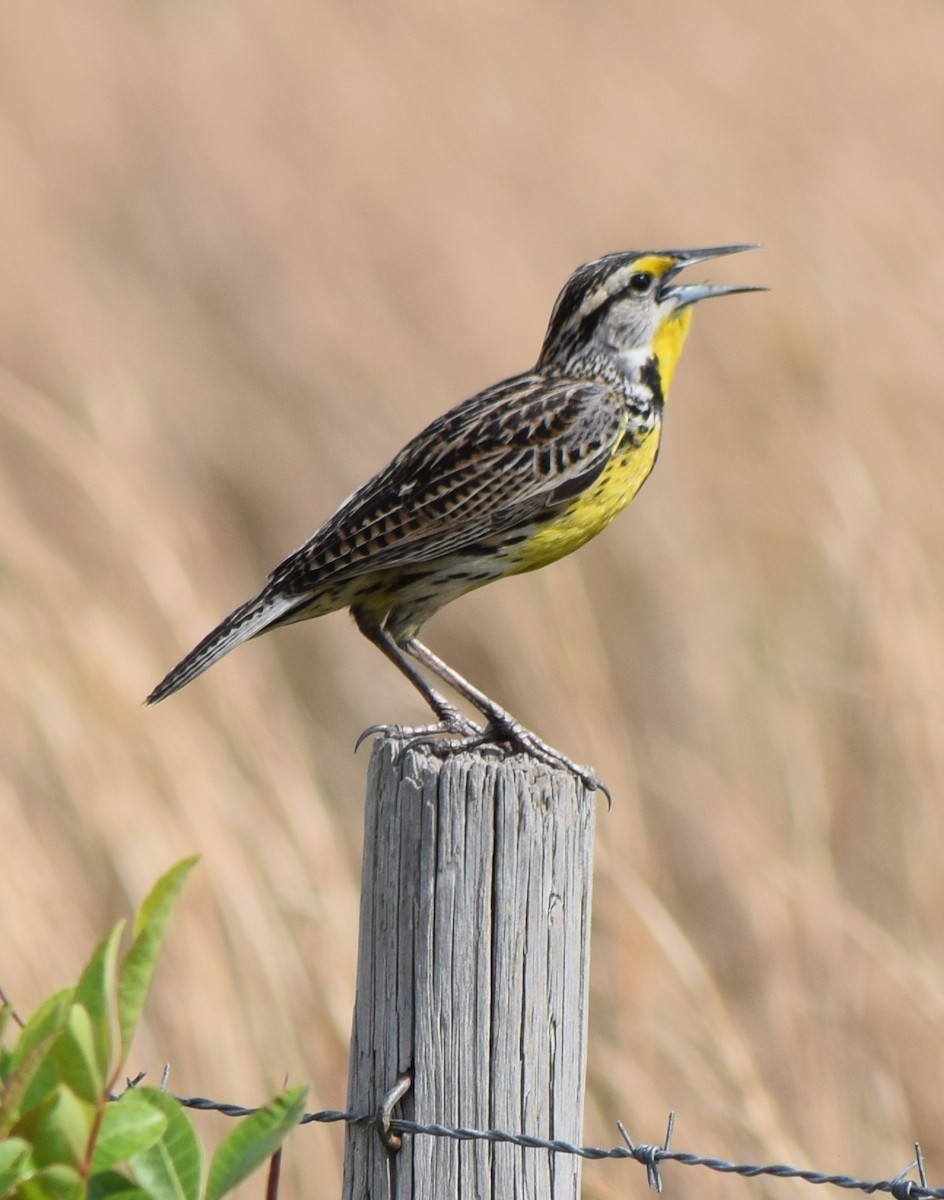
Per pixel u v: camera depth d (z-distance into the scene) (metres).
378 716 12.57
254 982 8.25
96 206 19.56
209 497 14.73
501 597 11.58
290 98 20.09
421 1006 5.59
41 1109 4.03
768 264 14.92
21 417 11.33
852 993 8.81
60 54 22.08
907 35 18.67
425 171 17.89
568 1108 5.68
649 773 10.93
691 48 19.14
